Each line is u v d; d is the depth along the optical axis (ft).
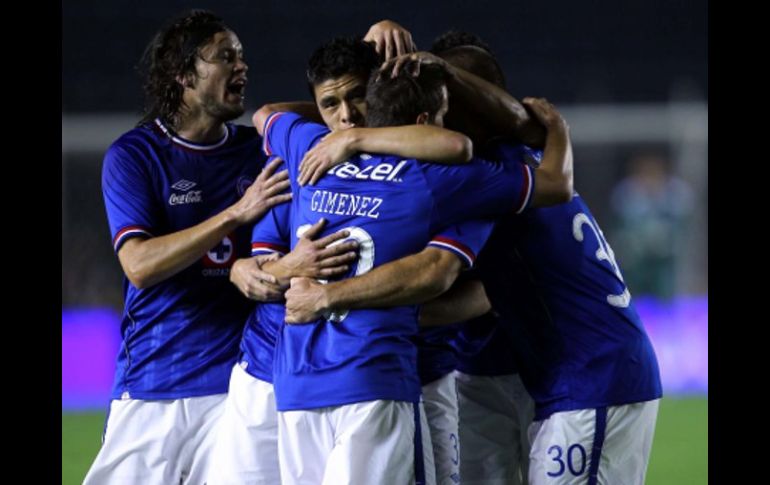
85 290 183.42
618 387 50.26
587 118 205.46
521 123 50.16
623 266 193.36
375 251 46.70
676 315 176.55
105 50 219.41
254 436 51.78
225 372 56.80
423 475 46.83
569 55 230.07
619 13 230.27
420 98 47.44
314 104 55.83
